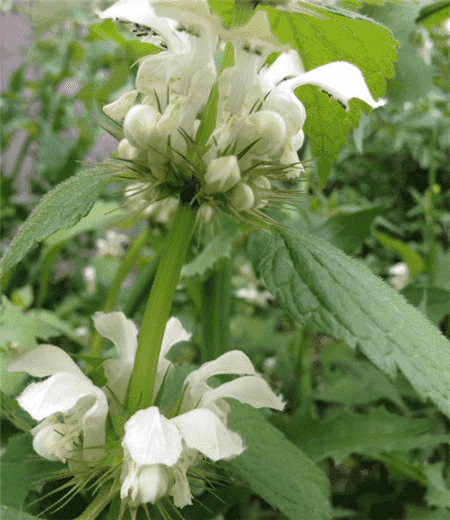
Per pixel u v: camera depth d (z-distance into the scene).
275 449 0.21
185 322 0.41
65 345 0.35
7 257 0.15
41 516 0.19
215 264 0.27
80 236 0.73
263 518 0.35
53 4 0.34
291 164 0.14
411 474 0.35
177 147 0.14
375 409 0.31
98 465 0.14
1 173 0.71
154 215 0.34
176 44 0.15
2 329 0.26
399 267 0.52
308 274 0.14
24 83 0.72
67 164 0.50
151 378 0.15
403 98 0.29
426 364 0.13
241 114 0.14
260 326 0.53
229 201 0.14
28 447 0.20
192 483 0.17
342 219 0.31
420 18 0.29
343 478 0.47
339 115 0.17
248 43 0.14
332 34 0.15
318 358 0.51
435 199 0.50
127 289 0.52
